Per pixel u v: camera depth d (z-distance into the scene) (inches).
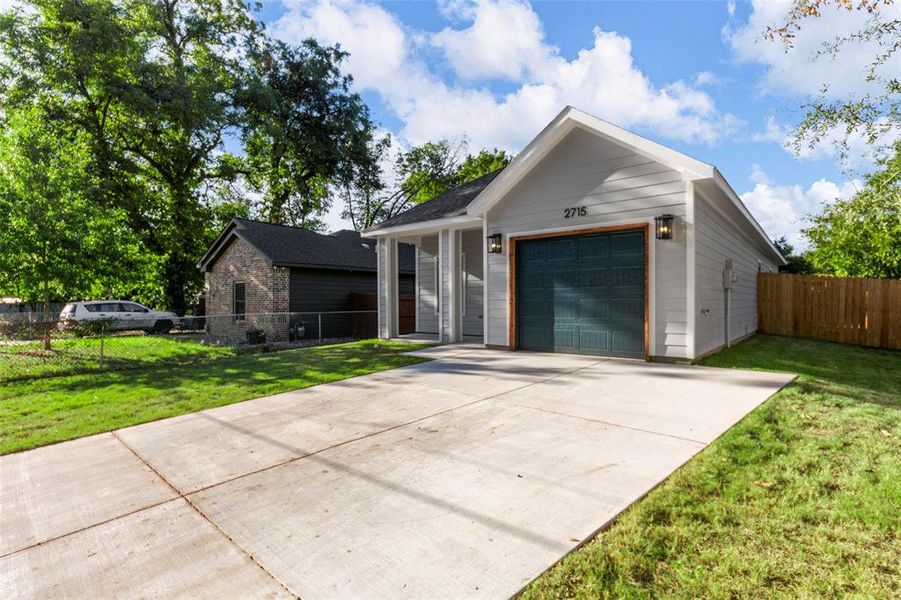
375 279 773.9
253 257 669.3
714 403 204.1
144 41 788.6
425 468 141.3
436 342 456.4
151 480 141.3
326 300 690.8
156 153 839.7
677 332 299.7
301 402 228.4
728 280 378.0
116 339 512.7
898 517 106.8
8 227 437.7
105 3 702.5
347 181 1183.6
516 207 374.6
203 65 876.6
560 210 349.4
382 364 330.6
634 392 225.6
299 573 91.5
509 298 378.3
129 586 89.4
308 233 786.2
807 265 1050.7
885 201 340.2
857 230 550.3
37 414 227.8
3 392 289.0
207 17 915.4
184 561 97.4
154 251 828.0
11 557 100.9
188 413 217.3
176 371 347.3
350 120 1104.2
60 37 683.4
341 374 297.9
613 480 128.4
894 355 400.5
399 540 102.0
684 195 294.2
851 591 82.7
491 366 304.7
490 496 121.2
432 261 556.7
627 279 321.1
